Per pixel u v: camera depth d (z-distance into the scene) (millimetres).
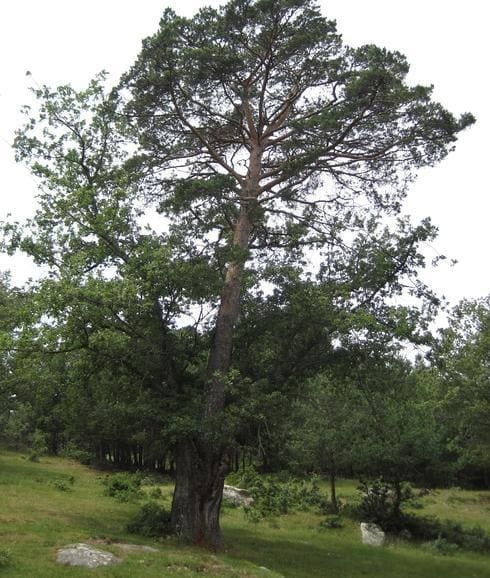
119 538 14734
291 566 15531
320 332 16719
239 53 17734
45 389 19484
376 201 19547
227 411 15164
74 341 15805
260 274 17938
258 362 17500
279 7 17078
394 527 23281
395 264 16969
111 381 17594
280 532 21703
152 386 16578
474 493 39156
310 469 30922
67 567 11312
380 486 24625
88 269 16281
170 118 18547
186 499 16156
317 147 17297
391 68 16016
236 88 18500
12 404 31922
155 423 16078
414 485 24938
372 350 17016
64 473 34062
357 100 16406
